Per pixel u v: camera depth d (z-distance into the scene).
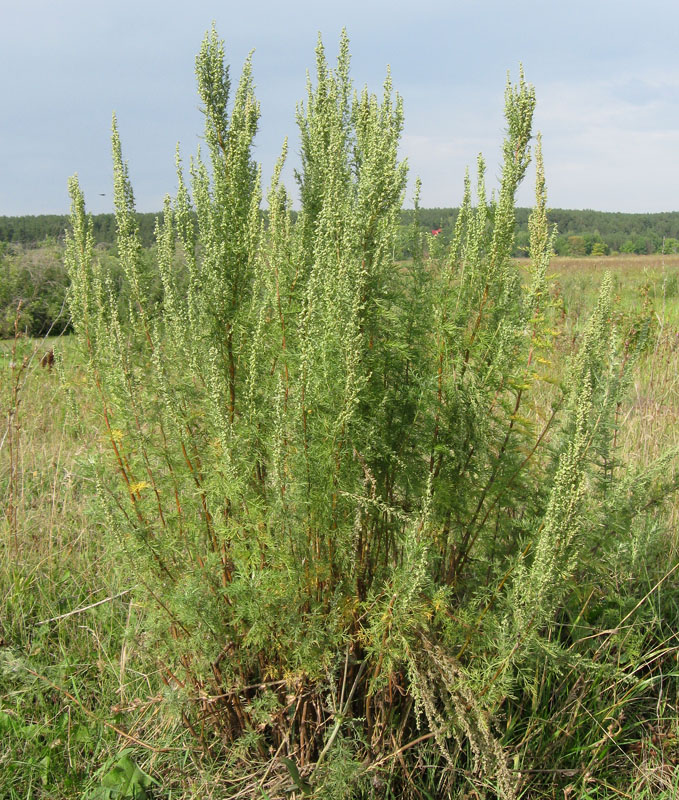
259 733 2.47
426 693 2.08
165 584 2.35
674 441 4.39
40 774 2.48
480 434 2.32
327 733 2.29
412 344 2.43
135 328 2.56
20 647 3.11
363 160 2.49
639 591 3.18
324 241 2.17
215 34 2.36
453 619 2.34
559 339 4.49
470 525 2.53
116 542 2.34
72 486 4.03
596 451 2.77
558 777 2.49
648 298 7.45
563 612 2.97
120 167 2.54
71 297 2.62
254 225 2.36
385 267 2.27
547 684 2.68
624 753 2.57
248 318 2.33
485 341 2.35
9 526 3.81
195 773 2.50
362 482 2.19
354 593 2.32
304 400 2.07
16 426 4.58
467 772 2.32
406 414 2.46
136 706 2.63
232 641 2.32
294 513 2.13
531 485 2.55
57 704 2.82
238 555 2.19
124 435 2.34
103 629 3.20
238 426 2.31
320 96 2.58
